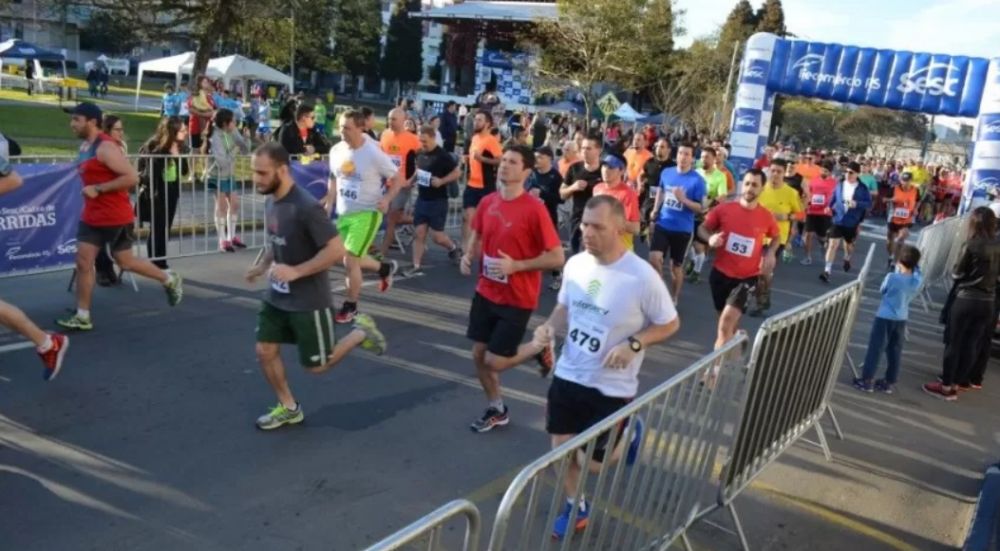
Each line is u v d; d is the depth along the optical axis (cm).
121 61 6144
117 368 596
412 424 545
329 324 497
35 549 367
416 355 692
